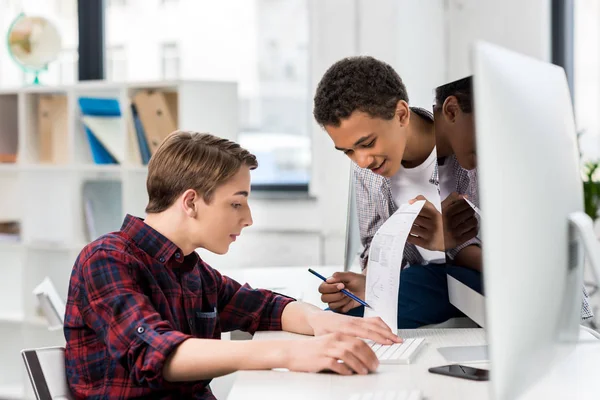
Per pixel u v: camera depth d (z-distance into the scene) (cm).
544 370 99
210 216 149
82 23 448
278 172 438
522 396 91
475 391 112
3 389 389
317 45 408
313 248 419
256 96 438
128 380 139
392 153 162
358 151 162
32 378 140
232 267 386
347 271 192
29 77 440
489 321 85
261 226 428
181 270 156
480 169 85
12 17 436
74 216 381
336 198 411
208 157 148
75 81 455
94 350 141
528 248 91
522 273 89
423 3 394
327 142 411
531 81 100
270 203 426
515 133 90
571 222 104
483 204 85
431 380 119
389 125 160
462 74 399
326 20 404
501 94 88
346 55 400
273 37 434
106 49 451
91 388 141
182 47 443
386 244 157
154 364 126
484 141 85
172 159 149
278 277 240
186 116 346
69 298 144
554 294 100
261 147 438
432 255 172
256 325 167
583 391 106
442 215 152
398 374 123
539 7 378
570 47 381
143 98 359
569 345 118
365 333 145
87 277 139
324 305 191
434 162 167
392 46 385
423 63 396
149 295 144
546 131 101
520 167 90
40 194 392
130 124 366
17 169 387
